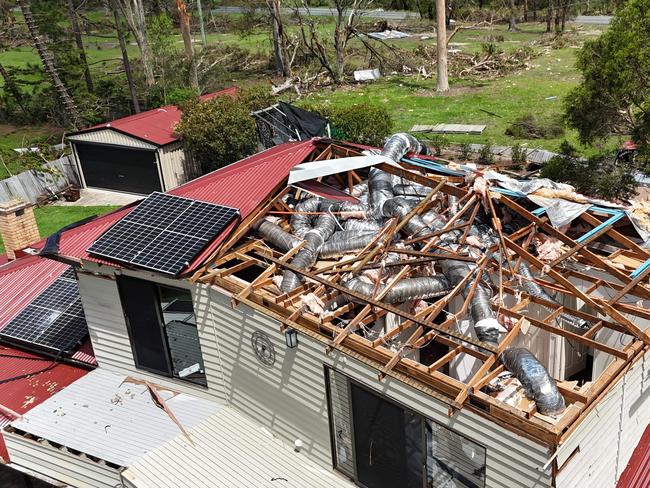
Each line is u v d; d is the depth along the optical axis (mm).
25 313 15828
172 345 13008
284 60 59469
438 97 47812
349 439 10414
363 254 11445
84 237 13672
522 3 80062
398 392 9188
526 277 10422
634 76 18688
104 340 13922
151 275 12414
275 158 14703
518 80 50844
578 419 7664
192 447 11633
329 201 13719
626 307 9570
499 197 11906
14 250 20297
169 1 72750
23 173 34000
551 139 35750
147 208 13570
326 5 90688
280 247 12523
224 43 76000
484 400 8047
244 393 12148
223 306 11664
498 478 8305
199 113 33219
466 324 10992
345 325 10586
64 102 46875
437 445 9062
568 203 11969
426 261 10820
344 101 48750
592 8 78812
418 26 77938
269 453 11445
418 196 13703
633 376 9086
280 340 10773
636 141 19641
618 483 9469
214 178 14562
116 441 11961
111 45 80688
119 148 34188
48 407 13148
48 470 12586
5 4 63469
